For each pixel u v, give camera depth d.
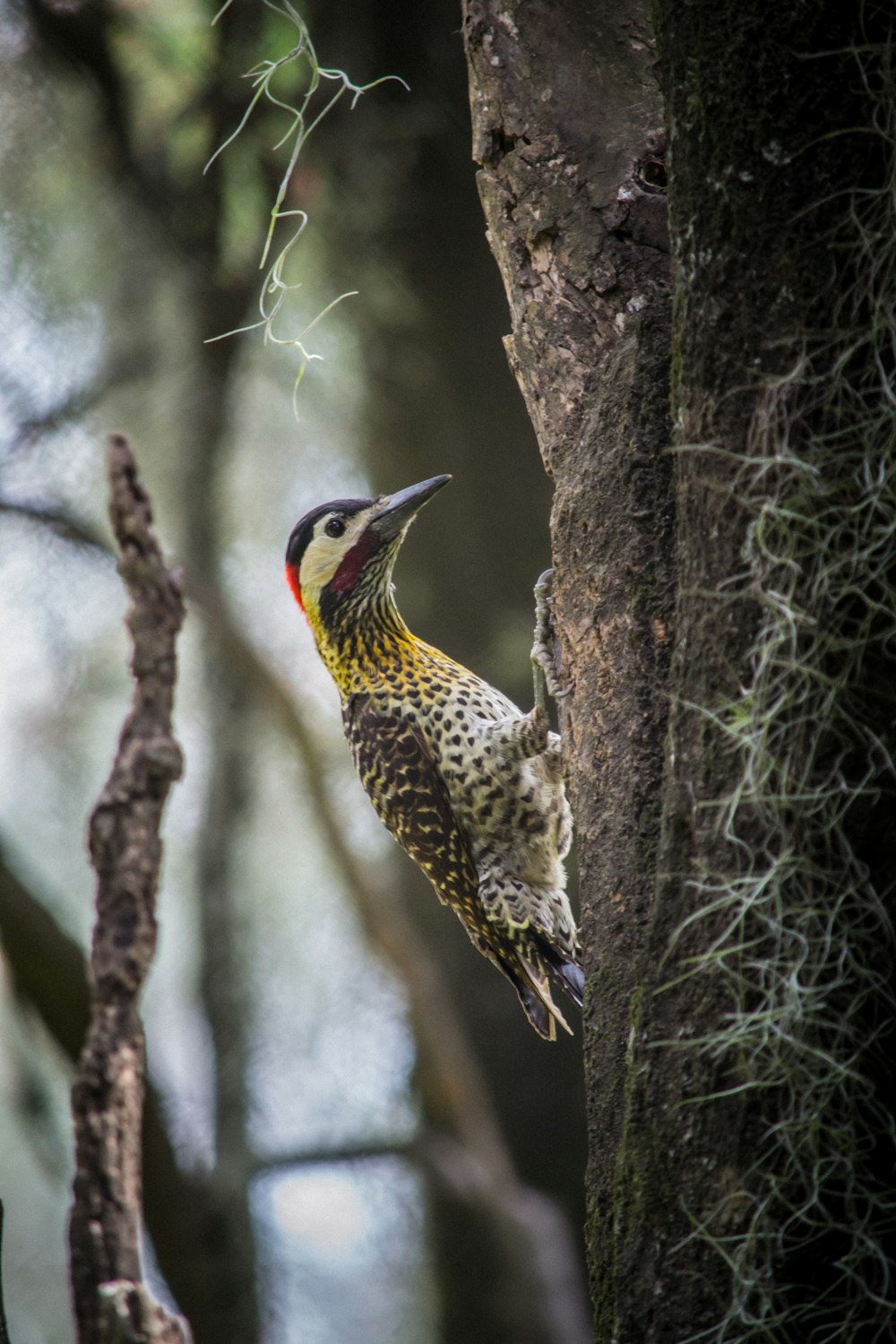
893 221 4.66
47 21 13.05
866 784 4.57
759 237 4.82
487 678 14.32
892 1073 4.53
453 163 13.45
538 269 6.39
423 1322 16.53
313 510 10.41
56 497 14.44
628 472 5.87
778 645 4.73
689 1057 4.86
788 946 4.62
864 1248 4.49
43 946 11.20
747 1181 4.65
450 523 14.48
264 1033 16.20
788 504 4.71
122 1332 3.96
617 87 6.45
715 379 4.94
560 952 9.82
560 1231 13.17
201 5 13.02
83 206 14.80
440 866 10.11
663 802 5.13
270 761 15.84
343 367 15.12
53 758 16.92
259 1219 14.88
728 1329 4.64
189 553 15.11
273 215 6.82
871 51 4.68
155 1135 11.26
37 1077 13.99
